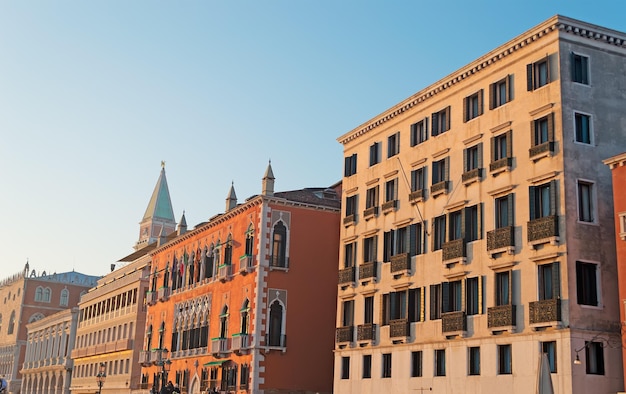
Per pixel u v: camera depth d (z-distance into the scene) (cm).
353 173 4675
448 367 3559
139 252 8006
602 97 3253
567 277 2988
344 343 4381
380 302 4166
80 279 13875
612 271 3077
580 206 3098
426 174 3966
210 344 5597
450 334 3528
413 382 3778
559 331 2970
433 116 3972
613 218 3139
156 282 6988
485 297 3403
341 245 4644
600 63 3284
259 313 4950
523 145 3328
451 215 3706
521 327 3172
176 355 6172
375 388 4066
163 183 14450
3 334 13675
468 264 3534
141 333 7269
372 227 4369
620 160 2966
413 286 3909
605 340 2986
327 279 5188
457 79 3797
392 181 4294
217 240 5831
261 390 4838
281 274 5072
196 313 5972
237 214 5516
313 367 5003
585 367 2928
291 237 5156
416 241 3959
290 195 5272
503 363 3266
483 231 3478
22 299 13050
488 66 3612
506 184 3384
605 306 3022
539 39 3322
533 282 3148
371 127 4522
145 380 6744
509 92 3456
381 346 4072
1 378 2273
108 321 8250
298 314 5050
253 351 4884
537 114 3269
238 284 5294
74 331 9750
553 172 3131
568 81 3192
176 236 6919
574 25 3238
